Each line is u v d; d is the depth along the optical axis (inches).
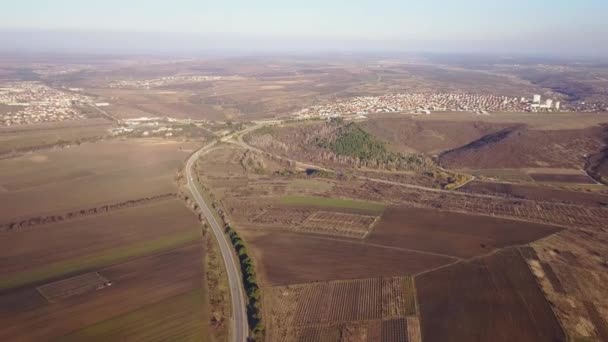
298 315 3558.1
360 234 5142.7
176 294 3811.5
